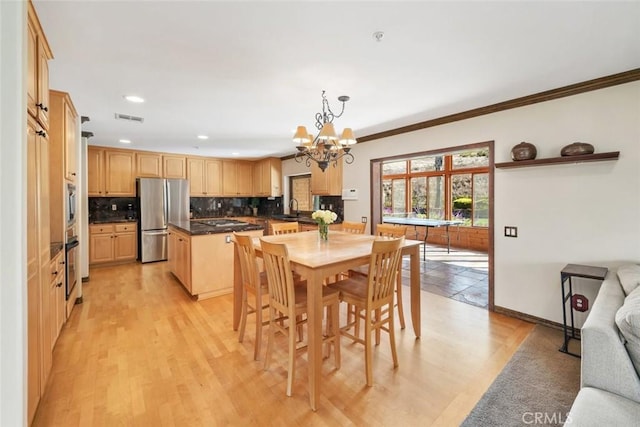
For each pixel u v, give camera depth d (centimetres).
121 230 553
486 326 290
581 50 200
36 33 163
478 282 445
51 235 278
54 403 180
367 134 446
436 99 296
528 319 300
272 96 285
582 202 262
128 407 178
